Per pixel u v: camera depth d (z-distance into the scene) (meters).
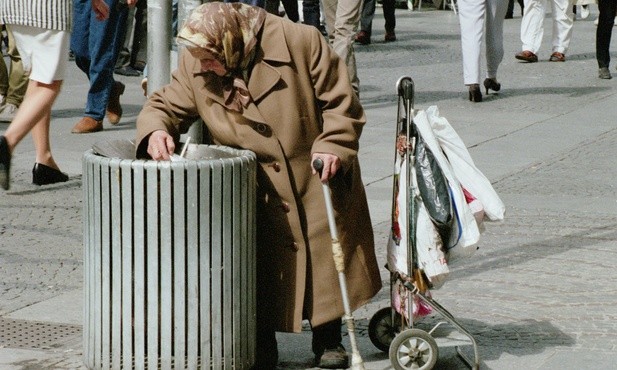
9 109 18.86
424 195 8.09
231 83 7.94
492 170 15.56
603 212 13.33
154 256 7.52
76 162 15.97
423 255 8.17
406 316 8.39
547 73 25.56
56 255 11.62
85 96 21.98
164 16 9.25
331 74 8.08
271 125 7.98
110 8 17.80
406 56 28.61
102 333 7.76
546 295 10.26
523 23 27.52
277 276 8.16
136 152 8.09
